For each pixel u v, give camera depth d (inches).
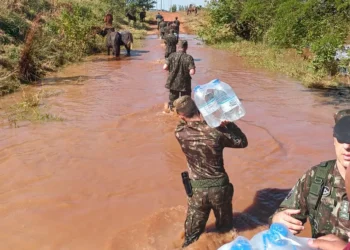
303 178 100.5
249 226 182.5
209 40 1047.6
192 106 155.0
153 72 582.9
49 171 240.8
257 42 943.7
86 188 221.1
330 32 423.8
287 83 508.1
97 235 179.8
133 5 1729.8
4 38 574.2
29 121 338.3
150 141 290.0
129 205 204.1
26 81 506.0
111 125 325.1
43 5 856.3
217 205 159.3
